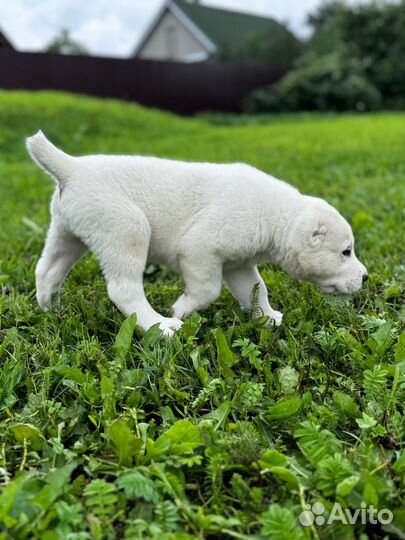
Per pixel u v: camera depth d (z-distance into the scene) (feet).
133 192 4.20
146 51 47.73
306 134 15.90
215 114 26.45
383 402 3.59
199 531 2.98
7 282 5.04
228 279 4.56
